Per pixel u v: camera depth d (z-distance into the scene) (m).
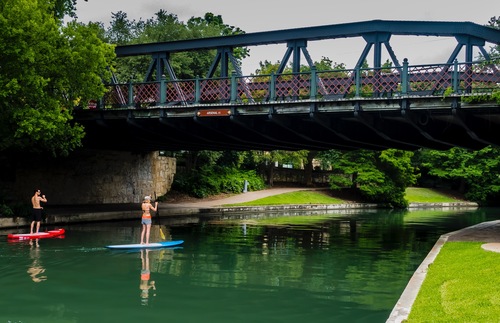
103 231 22.19
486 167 54.06
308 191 49.53
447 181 61.44
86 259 15.14
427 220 31.94
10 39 19.05
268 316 9.37
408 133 21.69
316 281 12.38
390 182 46.91
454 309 7.82
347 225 27.58
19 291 11.15
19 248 16.94
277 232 23.25
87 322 8.94
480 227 21.31
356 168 47.03
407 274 13.34
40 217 20.14
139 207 32.06
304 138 22.55
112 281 12.19
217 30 42.62
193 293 11.06
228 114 20.34
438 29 18.38
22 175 29.30
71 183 32.06
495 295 8.17
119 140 28.81
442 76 17.12
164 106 21.72
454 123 19.94
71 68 21.08
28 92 20.11
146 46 23.56
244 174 49.59
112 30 47.59
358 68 18.33
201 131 24.67
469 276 9.85
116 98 23.56
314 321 9.06
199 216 32.38
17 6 18.70
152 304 10.15
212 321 9.04
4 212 22.16
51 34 20.16
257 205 38.81
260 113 19.86
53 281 12.14
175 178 42.75
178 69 38.47
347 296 10.89
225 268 13.98
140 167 37.22
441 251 13.98
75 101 23.75
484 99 16.30
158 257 15.67
